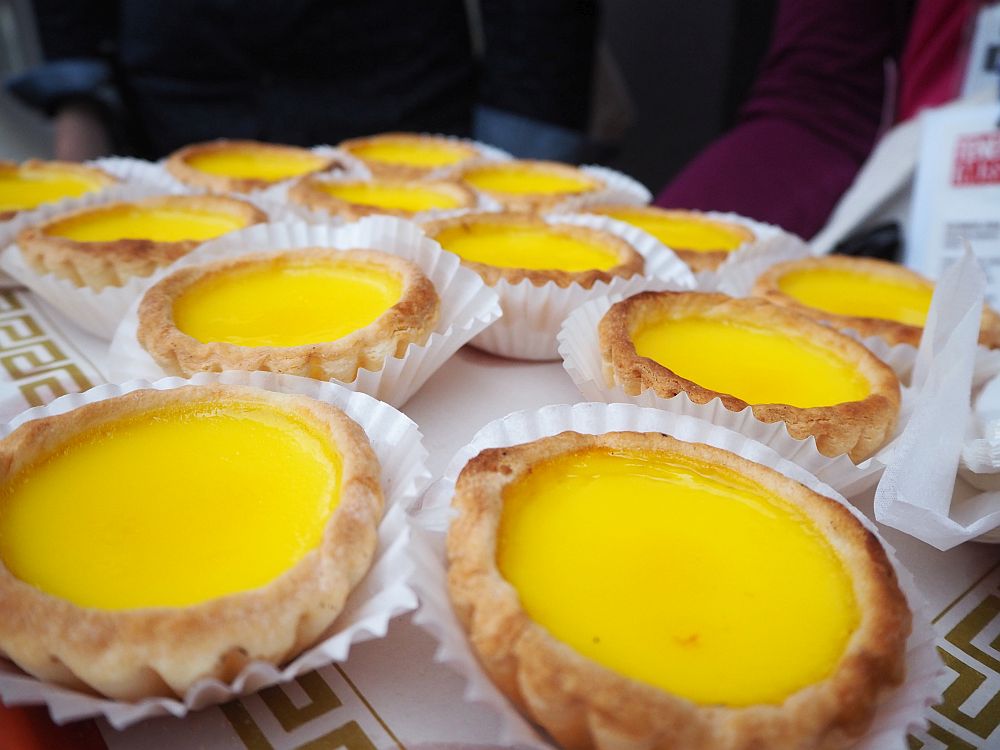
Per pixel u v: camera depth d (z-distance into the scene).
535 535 0.14
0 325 0.23
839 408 0.18
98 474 0.15
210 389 0.16
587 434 0.16
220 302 0.21
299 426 0.16
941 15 0.37
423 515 0.14
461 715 0.12
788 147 0.38
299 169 0.35
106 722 0.12
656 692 0.11
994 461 0.16
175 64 0.45
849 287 0.27
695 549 0.14
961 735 0.13
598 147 0.45
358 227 0.24
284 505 0.14
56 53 0.48
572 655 0.11
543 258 0.26
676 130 0.76
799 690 0.11
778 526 0.14
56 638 0.11
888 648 0.12
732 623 0.12
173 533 0.13
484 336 0.23
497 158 0.39
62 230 0.25
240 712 0.12
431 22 0.47
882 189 0.33
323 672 0.13
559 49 0.47
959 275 0.19
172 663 0.11
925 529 0.15
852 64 0.39
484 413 0.20
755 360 0.21
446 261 0.23
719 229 0.30
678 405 0.18
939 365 0.17
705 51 0.71
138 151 0.48
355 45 0.46
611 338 0.20
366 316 0.21
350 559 0.13
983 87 0.35
